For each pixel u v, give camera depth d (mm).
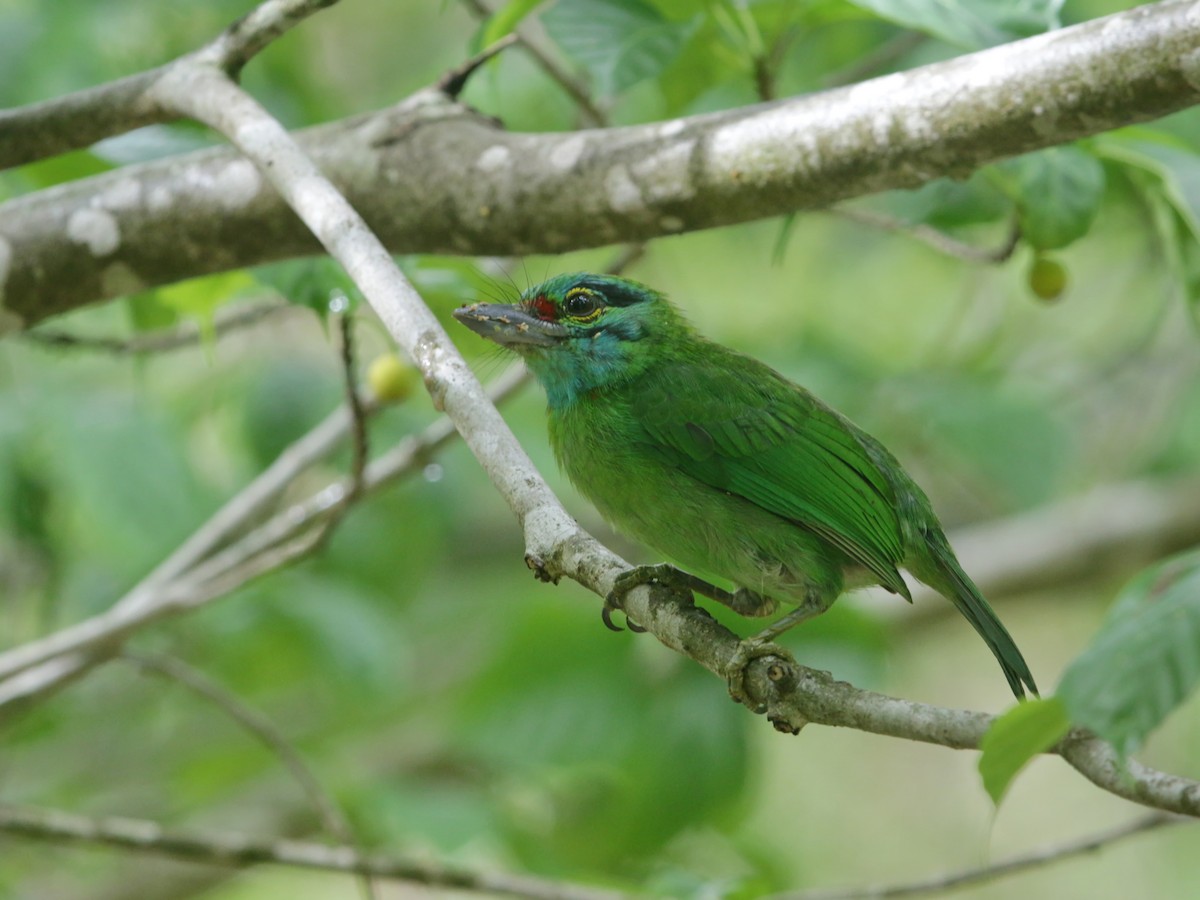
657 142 7797
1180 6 6527
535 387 14812
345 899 16188
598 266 15938
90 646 9781
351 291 8430
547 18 8781
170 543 12125
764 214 7691
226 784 14484
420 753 14734
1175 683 4867
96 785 14586
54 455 12469
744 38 9016
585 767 13008
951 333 15445
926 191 9898
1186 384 16156
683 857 13016
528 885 9281
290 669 14789
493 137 8273
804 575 7898
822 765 18453
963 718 5023
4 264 8555
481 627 16312
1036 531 16281
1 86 12422
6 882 13547
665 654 13195
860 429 8602
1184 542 15875
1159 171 8578
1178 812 4777
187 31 13258
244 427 13828
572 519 5688
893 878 17797
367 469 10617
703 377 8023
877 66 12531
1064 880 17797
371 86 16734
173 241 8516
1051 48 6785
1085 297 17266
